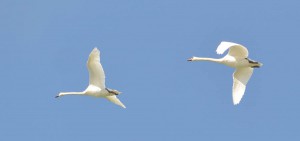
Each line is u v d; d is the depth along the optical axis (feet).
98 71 257.96
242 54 258.16
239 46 256.11
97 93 258.57
